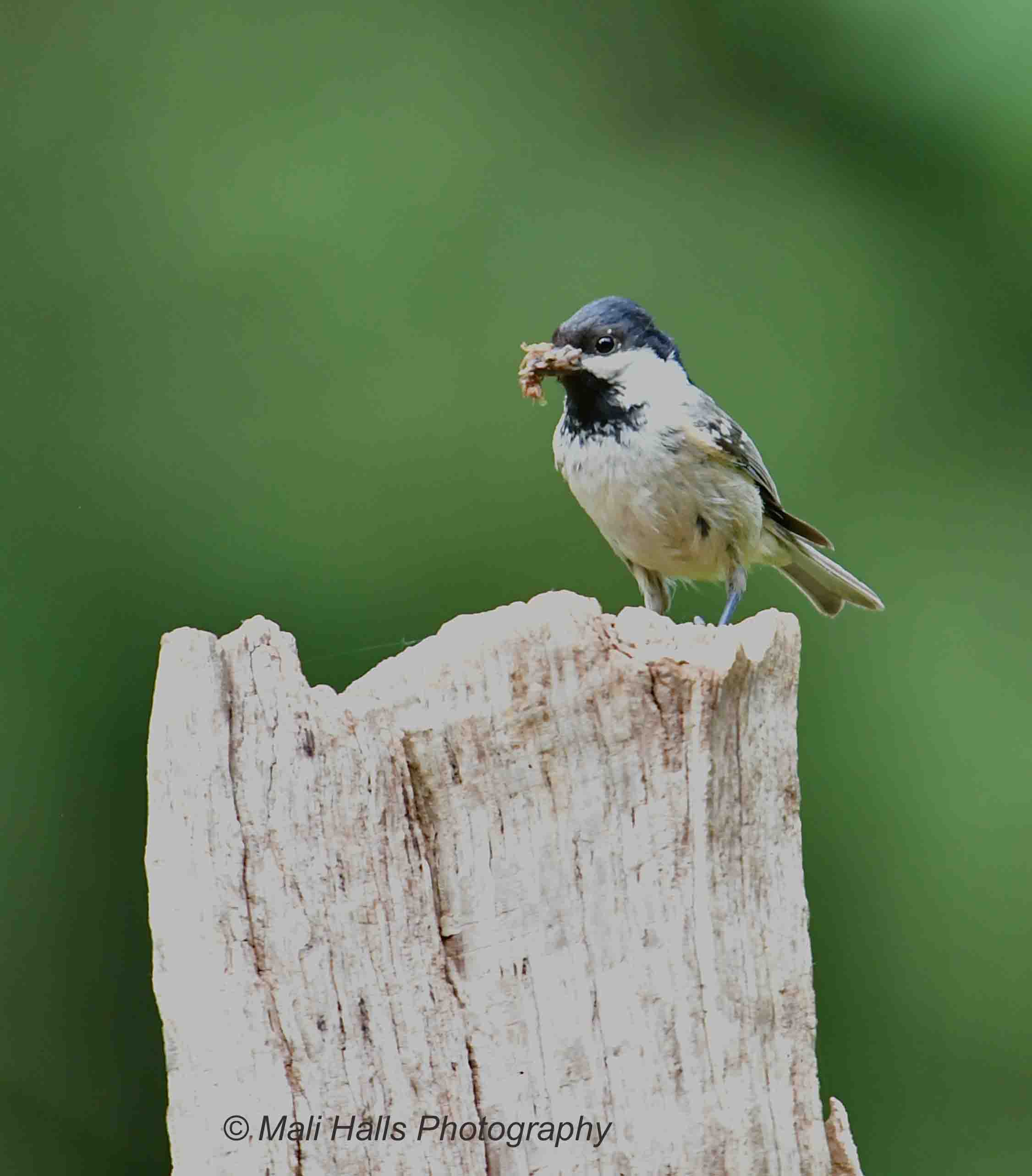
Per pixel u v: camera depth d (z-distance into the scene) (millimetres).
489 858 6121
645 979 6164
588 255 17297
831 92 18219
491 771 6145
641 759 6254
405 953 5965
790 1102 6332
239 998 5766
